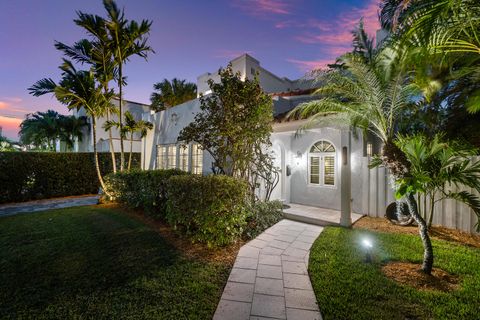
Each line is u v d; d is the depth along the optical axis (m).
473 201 4.78
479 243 5.14
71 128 22.94
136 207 8.41
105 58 10.37
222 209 4.81
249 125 7.14
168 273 3.81
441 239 5.35
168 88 22.75
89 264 4.11
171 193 5.60
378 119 4.84
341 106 5.29
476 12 3.19
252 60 17.31
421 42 3.11
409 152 4.32
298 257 4.56
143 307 2.94
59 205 9.84
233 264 4.25
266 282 3.63
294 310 2.95
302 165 9.75
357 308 2.92
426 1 2.85
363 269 3.93
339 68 5.12
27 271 3.85
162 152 13.50
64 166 12.28
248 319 2.77
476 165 4.41
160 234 5.74
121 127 11.24
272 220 6.94
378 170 7.44
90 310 2.87
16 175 10.73
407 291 3.28
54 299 3.08
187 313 2.84
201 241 5.08
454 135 6.53
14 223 6.78
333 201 8.76
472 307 2.90
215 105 7.30
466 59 4.91
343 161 6.48
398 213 6.54
